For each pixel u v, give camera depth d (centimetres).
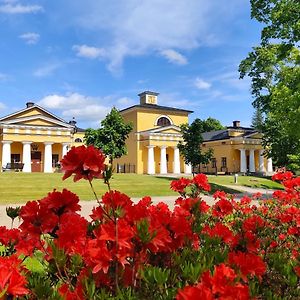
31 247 220
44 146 4859
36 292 163
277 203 678
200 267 170
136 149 5297
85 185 2509
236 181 3519
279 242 408
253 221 325
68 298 171
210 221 420
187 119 5634
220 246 257
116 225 187
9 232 282
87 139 4244
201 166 6359
